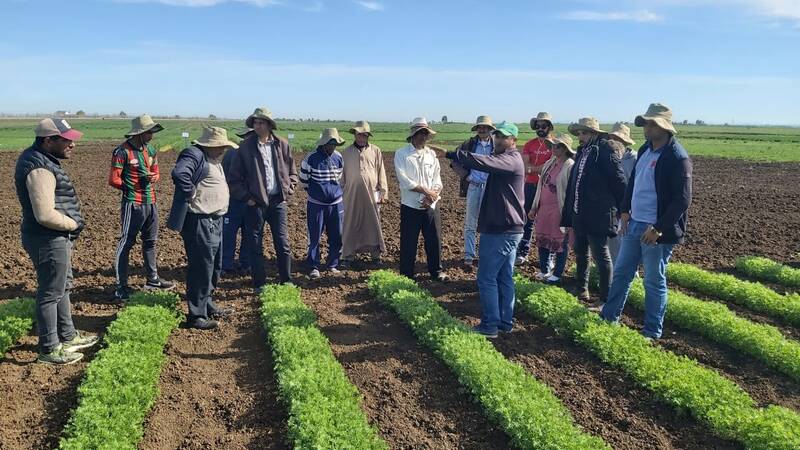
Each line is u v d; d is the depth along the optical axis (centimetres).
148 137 865
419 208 982
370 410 592
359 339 769
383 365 694
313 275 1024
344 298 932
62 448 493
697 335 803
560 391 639
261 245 920
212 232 770
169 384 637
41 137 622
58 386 624
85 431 505
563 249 1012
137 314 753
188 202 750
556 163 981
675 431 565
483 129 1056
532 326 830
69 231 657
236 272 1060
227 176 949
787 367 677
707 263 1178
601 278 857
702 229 1494
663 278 758
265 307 813
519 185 752
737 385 628
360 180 1084
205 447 527
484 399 577
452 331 725
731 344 755
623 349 698
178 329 786
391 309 884
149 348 671
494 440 547
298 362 636
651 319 775
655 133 720
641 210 748
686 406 588
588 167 823
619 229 917
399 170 969
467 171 1084
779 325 850
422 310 798
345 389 594
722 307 835
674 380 608
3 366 663
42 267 650
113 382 580
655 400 617
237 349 734
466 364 634
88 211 1598
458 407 602
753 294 916
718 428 551
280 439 539
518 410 548
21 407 580
